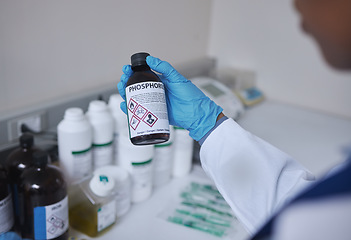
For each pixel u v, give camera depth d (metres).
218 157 0.93
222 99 1.91
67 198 1.07
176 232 1.17
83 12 1.49
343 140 1.87
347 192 0.43
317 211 0.44
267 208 0.83
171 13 2.00
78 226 1.13
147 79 0.84
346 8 0.40
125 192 1.21
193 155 1.59
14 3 1.23
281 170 0.91
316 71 2.20
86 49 1.56
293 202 0.46
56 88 1.48
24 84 1.36
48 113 1.40
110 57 1.70
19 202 1.09
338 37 0.42
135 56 0.88
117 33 1.69
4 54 1.26
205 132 0.97
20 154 1.14
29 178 1.01
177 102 0.98
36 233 1.02
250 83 2.40
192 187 1.43
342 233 0.43
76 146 1.19
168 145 1.37
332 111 2.23
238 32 2.37
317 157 1.68
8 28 1.24
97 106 1.28
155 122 0.82
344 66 0.44
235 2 2.32
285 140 1.83
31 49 1.34
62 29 1.43
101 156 1.32
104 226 1.12
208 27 2.43
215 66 2.49
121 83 0.93
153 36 1.92
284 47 2.25
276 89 2.36
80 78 1.58
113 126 1.35
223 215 1.26
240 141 0.92
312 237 0.44
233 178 0.89
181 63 2.22
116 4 1.63
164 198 1.35
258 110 2.22
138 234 1.14
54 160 1.31
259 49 2.33
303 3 0.44
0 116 1.25
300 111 2.25
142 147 1.23
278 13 2.20
